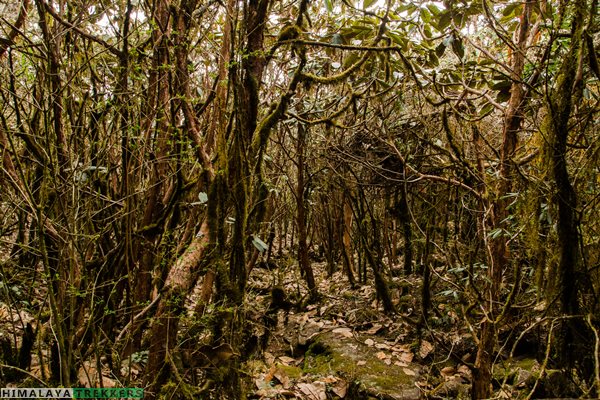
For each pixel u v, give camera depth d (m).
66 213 1.72
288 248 7.93
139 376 2.08
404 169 3.10
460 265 3.24
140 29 2.23
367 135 4.16
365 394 2.81
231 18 1.93
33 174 2.14
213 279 1.91
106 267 2.11
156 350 1.80
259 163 2.11
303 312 4.67
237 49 1.93
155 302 1.87
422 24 3.09
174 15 2.02
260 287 5.26
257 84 2.03
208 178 1.96
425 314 3.16
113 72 2.28
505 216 2.35
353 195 5.11
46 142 1.63
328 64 3.79
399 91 3.37
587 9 1.71
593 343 1.70
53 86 1.83
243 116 1.98
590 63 1.62
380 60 3.05
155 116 1.95
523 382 2.47
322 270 6.88
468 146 3.40
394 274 5.42
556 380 2.00
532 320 2.70
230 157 1.93
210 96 2.26
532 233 1.88
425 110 4.01
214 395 1.85
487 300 2.21
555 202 1.76
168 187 2.29
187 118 1.98
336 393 2.94
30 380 1.85
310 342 3.85
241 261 1.94
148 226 2.10
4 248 2.53
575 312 1.72
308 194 5.66
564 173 1.68
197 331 1.88
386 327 3.93
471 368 2.20
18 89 2.21
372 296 4.72
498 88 2.52
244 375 2.37
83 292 1.76
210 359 1.81
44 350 2.35
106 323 2.07
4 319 2.33
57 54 1.81
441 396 2.73
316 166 5.46
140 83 2.06
